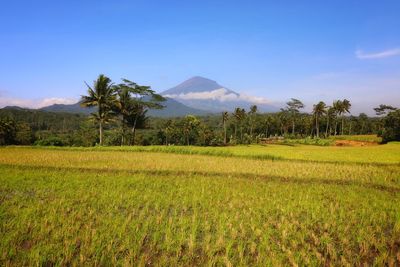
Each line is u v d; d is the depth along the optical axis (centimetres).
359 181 2097
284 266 877
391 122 7400
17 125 6366
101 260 869
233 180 2062
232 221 1233
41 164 2484
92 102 4797
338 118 11625
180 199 1554
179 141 7712
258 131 11581
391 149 4706
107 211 1323
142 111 5941
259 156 3222
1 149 3684
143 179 2028
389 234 1163
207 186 1862
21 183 1814
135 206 1418
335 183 2055
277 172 2358
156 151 3734
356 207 1488
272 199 1590
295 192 1767
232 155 3366
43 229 1077
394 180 2177
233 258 924
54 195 1565
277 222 1240
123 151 3731
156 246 991
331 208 1444
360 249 1025
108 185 1819
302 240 1050
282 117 11175
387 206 1513
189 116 8138
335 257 945
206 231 1121
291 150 4256
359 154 3675
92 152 3538
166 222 1204
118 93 5428
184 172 2300
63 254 905
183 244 1007
